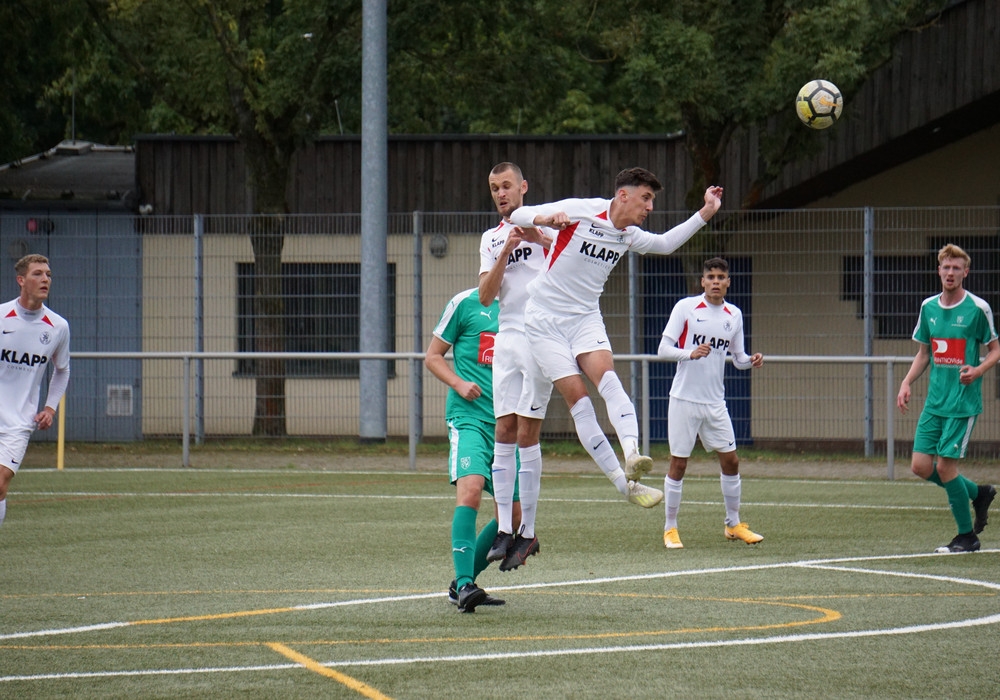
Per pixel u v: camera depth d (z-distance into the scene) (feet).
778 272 179.93
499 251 76.43
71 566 91.35
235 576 86.48
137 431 193.57
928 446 98.94
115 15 198.80
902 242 176.35
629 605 73.72
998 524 114.01
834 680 54.60
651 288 184.44
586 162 211.41
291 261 192.54
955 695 52.11
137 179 219.61
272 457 179.22
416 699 51.67
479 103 225.15
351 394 188.96
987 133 210.18
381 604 74.74
